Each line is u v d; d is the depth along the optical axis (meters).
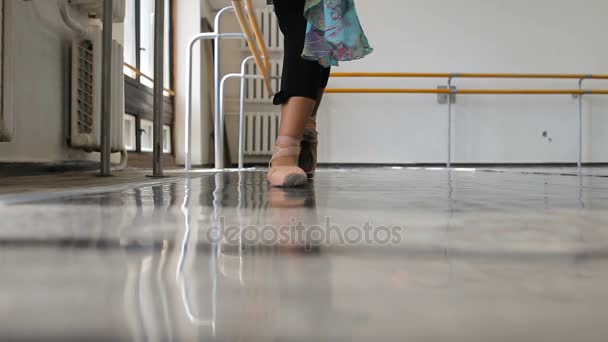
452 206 0.50
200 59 3.28
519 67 4.24
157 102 1.23
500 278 0.18
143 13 2.68
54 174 1.32
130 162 2.31
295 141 0.93
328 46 0.86
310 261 0.21
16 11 1.17
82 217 0.38
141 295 0.15
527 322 0.12
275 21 4.12
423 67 4.20
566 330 0.12
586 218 0.40
